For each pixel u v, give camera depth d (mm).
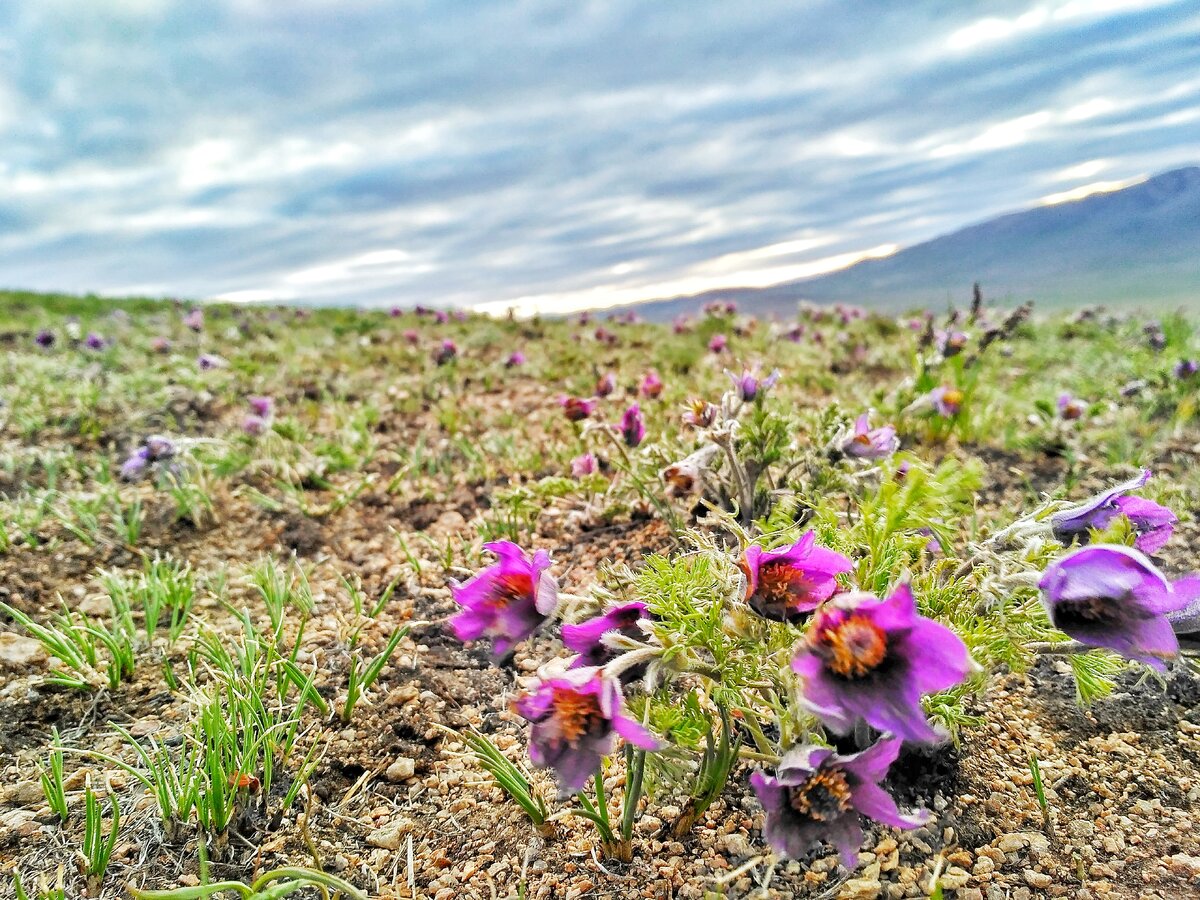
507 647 360
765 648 333
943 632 266
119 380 1382
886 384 1230
